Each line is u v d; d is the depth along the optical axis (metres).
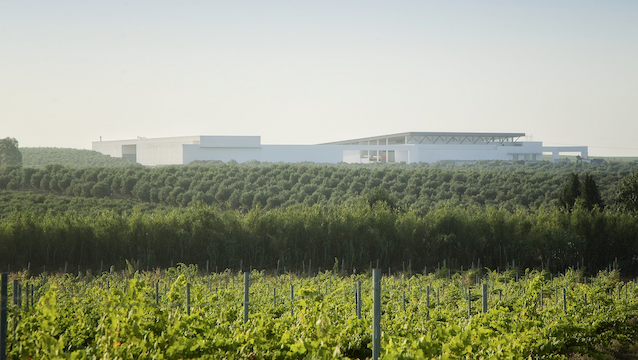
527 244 70.62
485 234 72.06
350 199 98.00
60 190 122.44
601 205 86.94
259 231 71.00
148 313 17.67
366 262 70.38
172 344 14.98
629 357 28.16
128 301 15.41
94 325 21.17
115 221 68.56
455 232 72.19
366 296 32.66
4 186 122.31
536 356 22.78
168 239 68.06
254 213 72.56
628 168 171.38
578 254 70.50
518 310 27.69
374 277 14.27
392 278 58.28
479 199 107.06
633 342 30.25
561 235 70.31
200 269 67.44
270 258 69.69
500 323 24.02
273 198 104.50
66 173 123.69
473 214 76.06
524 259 70.69
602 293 37.69
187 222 70.62
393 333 23.27
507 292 45.44
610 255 71.12
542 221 74.69
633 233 71.00
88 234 66.81
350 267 69.56
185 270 57.66
